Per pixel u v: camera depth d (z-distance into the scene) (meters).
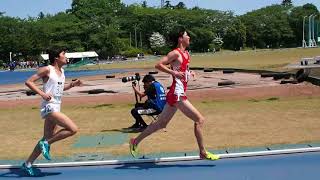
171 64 7.07
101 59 106.88
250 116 12.63
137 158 7.83
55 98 6.96
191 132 10.36
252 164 7.25
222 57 73.88
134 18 129.00
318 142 8.70
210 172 6.91
